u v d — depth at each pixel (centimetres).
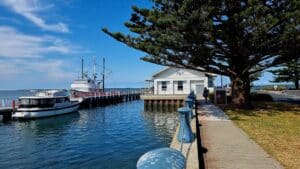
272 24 1449
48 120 3052
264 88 7200
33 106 3109
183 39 1606
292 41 1602
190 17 1436
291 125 1277
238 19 1516
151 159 289
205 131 1129
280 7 1545
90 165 1326
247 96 2050
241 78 2036
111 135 2092
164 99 4066
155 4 1728
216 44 1775
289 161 707
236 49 1797
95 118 3216
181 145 705
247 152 796
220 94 2534
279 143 906
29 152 1611
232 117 1570
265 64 2055
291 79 4981
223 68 1981
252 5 1441
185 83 4431
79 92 5022
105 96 5116
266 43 1625
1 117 2989
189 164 584
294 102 2600
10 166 1346
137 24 1881
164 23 1505
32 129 2495
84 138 2003
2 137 2116
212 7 1470
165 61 1983
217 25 1658
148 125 2572
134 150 1591
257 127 1223
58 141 1922
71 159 1438
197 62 1870
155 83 4512
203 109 1991
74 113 3716
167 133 2120
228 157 747
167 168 276
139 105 5141
